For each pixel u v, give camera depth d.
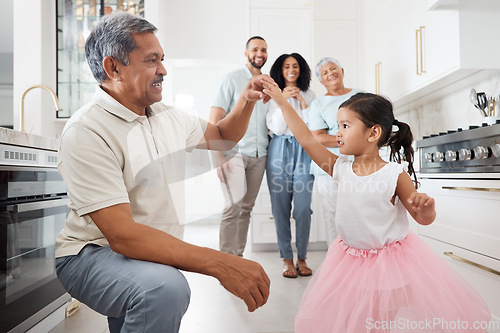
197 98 4.75
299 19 3.49
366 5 3.56
